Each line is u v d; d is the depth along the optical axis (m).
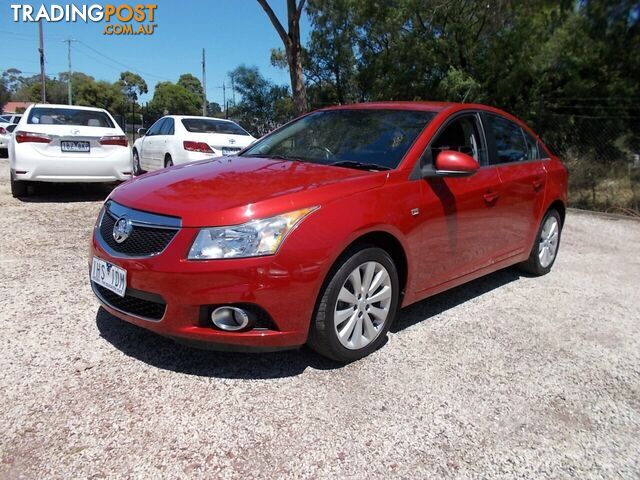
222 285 2.71
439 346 3.57
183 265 2.71
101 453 2.33
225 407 2.71
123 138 8.31
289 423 2.61
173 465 2.29
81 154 7.98
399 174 3.42
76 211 7.48
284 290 2.77
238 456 2.36
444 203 3.62
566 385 3.17
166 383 2.90
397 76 19.86
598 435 2.70
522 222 4.66
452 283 3.95
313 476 2.27
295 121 4.67
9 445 2.35
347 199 3.05
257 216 2.78
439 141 3.83
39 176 7.79
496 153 4.41
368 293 3.22
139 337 3.41
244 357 3.23
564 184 5.36
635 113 15.32
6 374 2.90
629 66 15.90
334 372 3.12
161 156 10.38
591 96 16.16
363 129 4.02
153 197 3.04
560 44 16.14
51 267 4.76
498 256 4.44
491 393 3.02
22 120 8.09
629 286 5.21
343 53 23.22
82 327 3.52
